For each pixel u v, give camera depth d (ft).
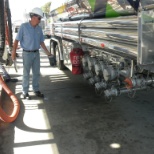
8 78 22.17
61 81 21.77
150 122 13.15
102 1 13.11
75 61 17.61
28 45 16.15
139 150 10.57
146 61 9.36
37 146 11.14
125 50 11.03
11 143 11.48
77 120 13.70
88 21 14.99
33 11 15.69
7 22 16.15
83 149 10.77
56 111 15.07
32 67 17.19
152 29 9.04
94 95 17.74
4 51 15.06
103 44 13.25
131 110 14.80
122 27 11.09
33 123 13.51
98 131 12.35
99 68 14.30
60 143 11.34
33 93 18.57
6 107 15.80
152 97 16.88
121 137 11.69
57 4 23.66
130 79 11.21
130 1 10.68
